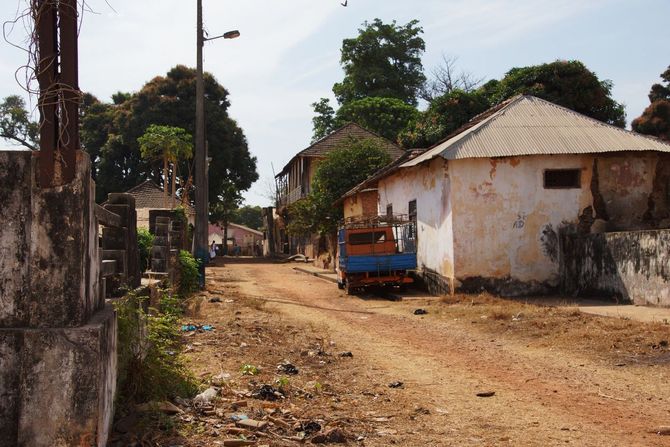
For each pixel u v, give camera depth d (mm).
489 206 17906
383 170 26344
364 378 8266
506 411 6656
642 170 18234
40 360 4328
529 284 17922
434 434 5816
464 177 17891
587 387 7691
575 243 17281
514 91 30609
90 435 4324
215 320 12555
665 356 9047
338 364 9133
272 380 7645
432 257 19781
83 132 54250
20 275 4480
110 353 4934
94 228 4992
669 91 36562
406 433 5828
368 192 29594
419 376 8422
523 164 17984
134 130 49656
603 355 9430
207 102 52094
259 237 88125
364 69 57219
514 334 11617
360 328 13047
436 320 13953
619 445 5504
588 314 13047
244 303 16391
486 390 7602
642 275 14500
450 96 32656
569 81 29891
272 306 16828
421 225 20969
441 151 17797
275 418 5918
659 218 18172
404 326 13258
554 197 18016
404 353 10148
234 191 56406
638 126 35438
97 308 5160
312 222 35000
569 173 18219
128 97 57906
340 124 54938
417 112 50969
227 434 5371
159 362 6180
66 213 4453
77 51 4637
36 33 4512
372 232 20922
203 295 17812
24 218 4484
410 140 34656
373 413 6480
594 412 6594
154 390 5848
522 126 19000
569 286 17594
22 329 4387
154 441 5012
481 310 14719
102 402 4516
